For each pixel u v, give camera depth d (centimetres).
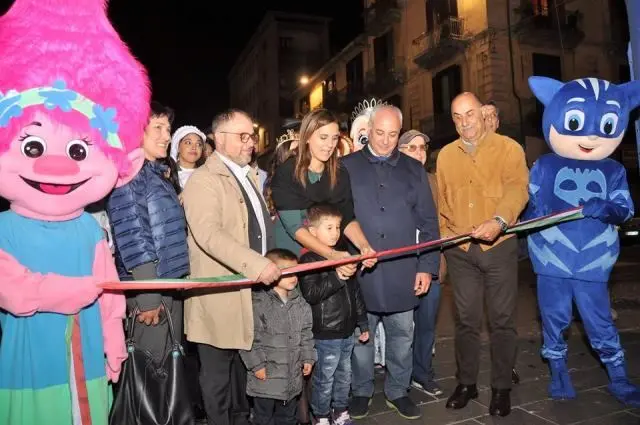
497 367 381
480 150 392
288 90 3588
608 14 1934
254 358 318
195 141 476
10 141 238
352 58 2661
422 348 432
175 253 304
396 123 370
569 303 401
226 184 319
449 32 1905
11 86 242
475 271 391
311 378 371
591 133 386
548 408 385
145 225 294
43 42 249
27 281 240
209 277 302
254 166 393
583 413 375
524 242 484
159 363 300
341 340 350
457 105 388
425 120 2116
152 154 326
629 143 1688
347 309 347
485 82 1831
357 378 386
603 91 390
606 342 397
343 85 2777
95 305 267
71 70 254
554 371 405
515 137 1802
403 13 2239
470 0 1870
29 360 248
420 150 468
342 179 360
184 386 292
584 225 393
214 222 301
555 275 397
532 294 870
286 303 329
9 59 242
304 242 338
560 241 396
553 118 400
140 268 286
